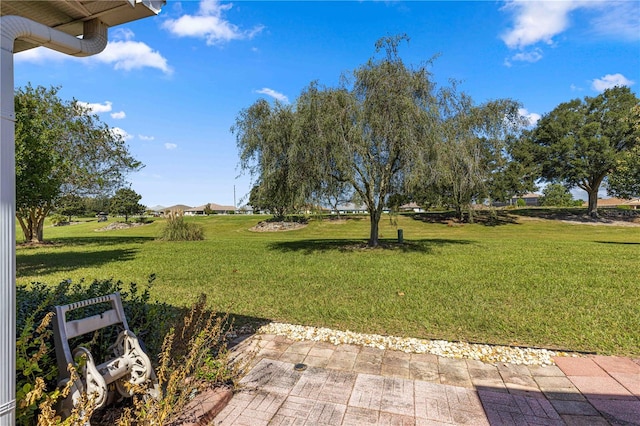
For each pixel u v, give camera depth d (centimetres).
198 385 257
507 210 3616
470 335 404
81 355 203
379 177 1217
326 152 1095
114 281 712
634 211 3275
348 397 266
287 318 468
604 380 291
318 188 1162
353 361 331
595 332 404
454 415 242
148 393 229
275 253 1189
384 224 3169
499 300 546
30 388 181
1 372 155
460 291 606
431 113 1097
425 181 1108
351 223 3234
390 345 368
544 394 270
